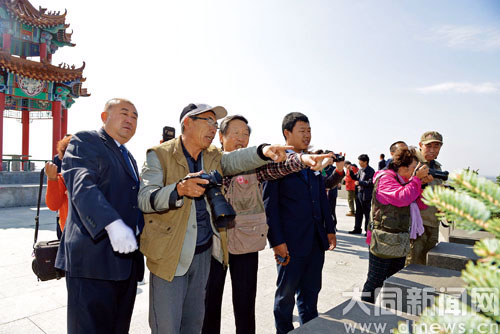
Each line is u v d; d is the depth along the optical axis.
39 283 4.29
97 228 1.63
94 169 1.94
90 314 1.90
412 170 3.03
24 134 19.38
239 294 2.58
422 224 3.42
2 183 14.88
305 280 2.95
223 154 2.44
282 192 2.88
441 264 3.11
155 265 1.95
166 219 1.95
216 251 2.28
